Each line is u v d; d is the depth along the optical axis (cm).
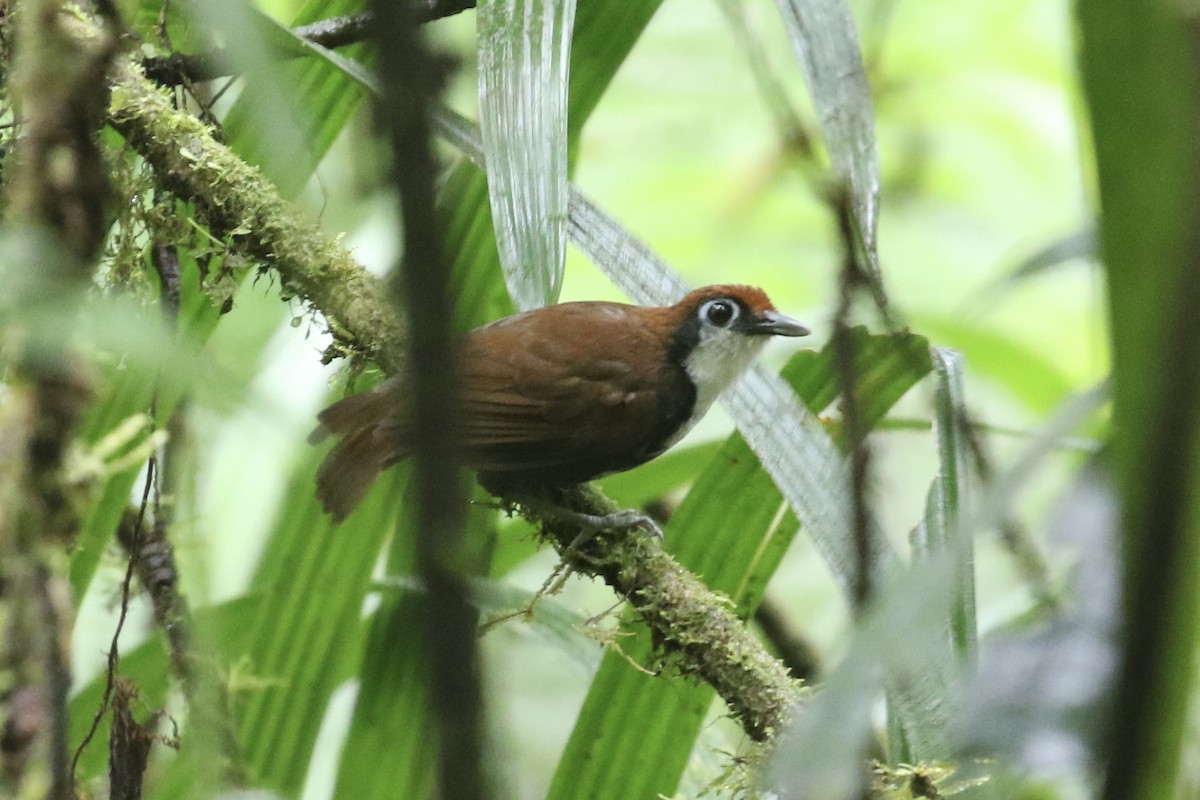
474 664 211
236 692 621
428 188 205
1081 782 376
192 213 687
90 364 353
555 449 718
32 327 223
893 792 417
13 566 303
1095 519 354
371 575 661
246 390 240
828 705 224
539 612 676
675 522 610
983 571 868
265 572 667
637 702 590
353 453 632
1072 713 326
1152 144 233
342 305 644
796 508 518
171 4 695
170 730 672
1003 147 1275
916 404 764
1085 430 541
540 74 558
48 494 303
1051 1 1244
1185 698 228
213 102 670
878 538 403
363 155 625
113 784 541
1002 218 1260
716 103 1288
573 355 727
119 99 616
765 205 1249
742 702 561
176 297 656
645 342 754
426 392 207
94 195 319
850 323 275
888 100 1279
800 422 534
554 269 536
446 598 208
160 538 617
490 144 553
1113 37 238
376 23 205
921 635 251
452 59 592
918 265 1240
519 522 723
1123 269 231
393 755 643
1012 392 1001
